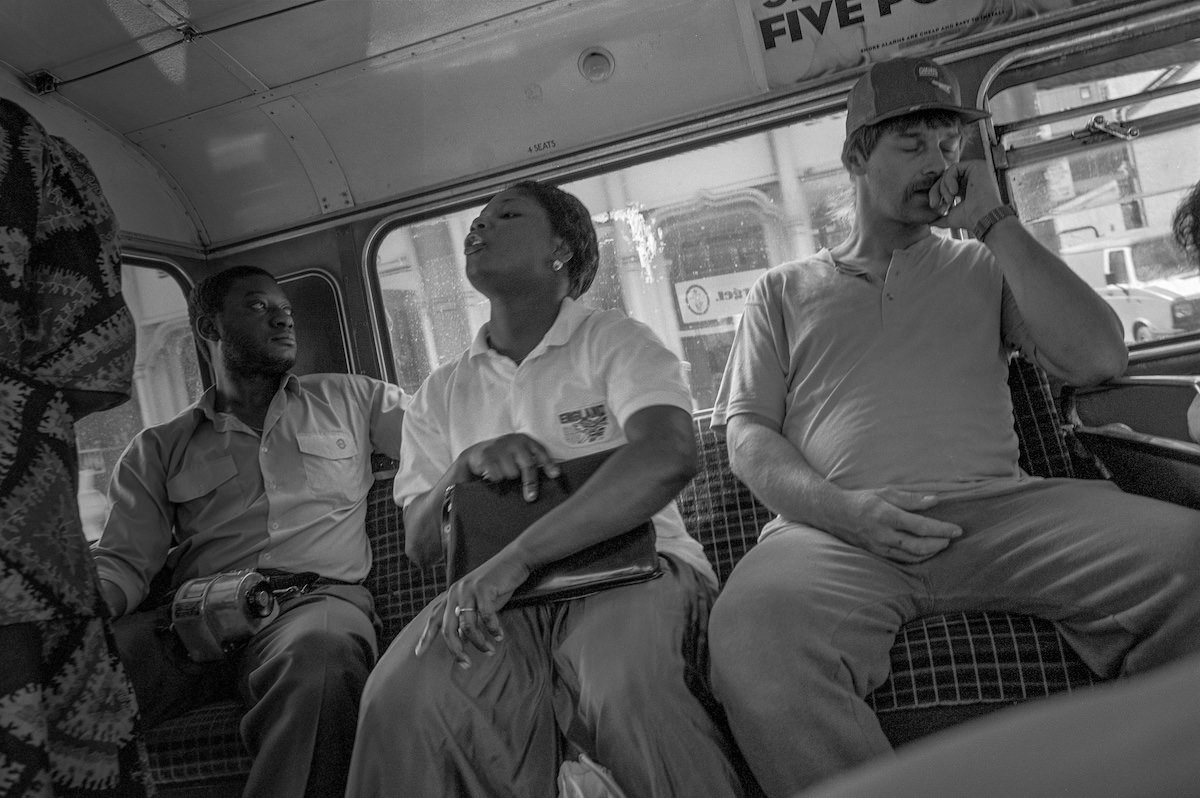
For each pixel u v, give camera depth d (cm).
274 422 332
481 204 383
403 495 274
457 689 221
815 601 212
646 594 226
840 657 205
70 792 183
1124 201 324
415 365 394
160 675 277
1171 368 315
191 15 336
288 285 404
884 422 249
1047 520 219
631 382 246
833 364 262
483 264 269
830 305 268
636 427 238
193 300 344
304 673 256
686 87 356
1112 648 199
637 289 372
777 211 359
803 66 346
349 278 396
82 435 373
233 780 264
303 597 299
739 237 363
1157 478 249
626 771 206
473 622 217
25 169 190
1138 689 30
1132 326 323
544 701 228
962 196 255
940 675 207
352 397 352
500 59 359
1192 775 26
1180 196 319
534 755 225
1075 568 206
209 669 284
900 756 32
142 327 397
